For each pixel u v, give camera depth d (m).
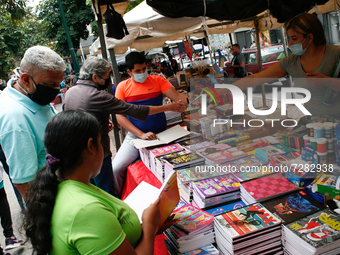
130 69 2.84
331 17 7.02
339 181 1.48
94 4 3.48
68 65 29.22
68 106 2.40
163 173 2.31
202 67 5.07
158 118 3.06
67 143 0.96
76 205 0.93
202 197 1.70
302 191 1.58
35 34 20.20
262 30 5.62
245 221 1.39
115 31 3.17
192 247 1.42
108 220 0.94
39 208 0.95
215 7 3.10
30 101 1.77
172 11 2.98
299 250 1.25
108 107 2.37
